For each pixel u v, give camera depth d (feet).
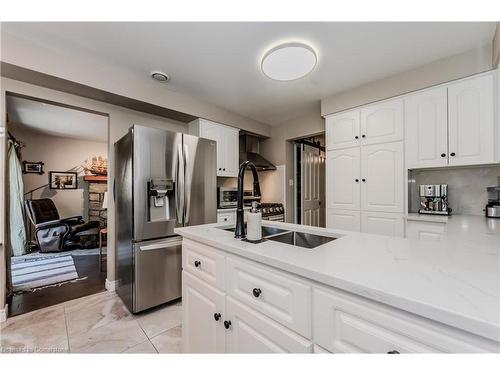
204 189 8.11
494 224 5.40
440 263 2.34
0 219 6.02
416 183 8.20
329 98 9.20
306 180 13.65
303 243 4.49
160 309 6.87
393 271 2.13
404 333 1.69
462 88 6.44
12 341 5.31
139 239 6.46
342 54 6.41
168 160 7.09
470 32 5.54
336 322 2.06
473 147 6.27
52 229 13.19
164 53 6.31
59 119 12.04
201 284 3.80
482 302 1.54
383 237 3.62
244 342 2.96
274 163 13.30
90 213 16.70
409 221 6.89
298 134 12.10
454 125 6.56
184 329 4.26
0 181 5.98
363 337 1.89
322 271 2.13
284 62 6.39
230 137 11.11
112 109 8.19
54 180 15.48
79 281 8.98
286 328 2.46
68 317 6.35
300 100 9.69
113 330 5.77
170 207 7.27
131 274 6.45
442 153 6.75
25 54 5.73
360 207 8.35
